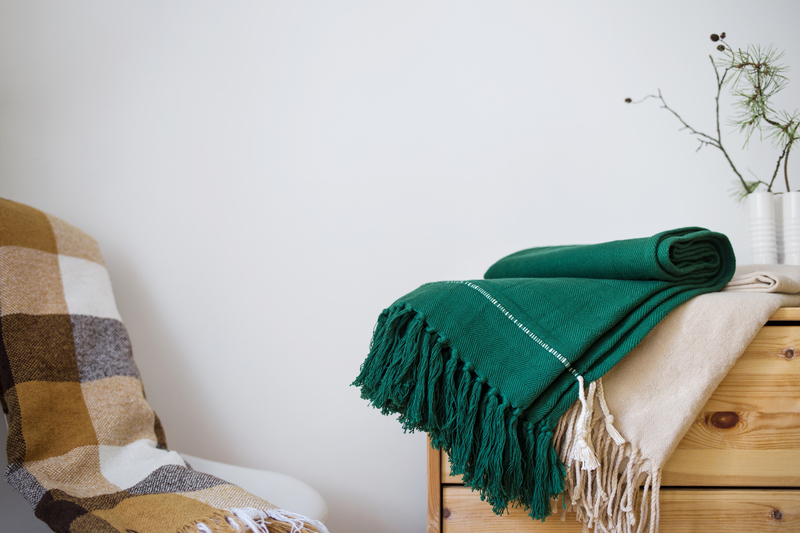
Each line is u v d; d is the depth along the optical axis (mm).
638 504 593
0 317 756
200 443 1072
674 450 604
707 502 605
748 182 1028
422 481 1071
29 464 690
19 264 813
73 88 1085
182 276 1086
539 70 1100
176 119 1096
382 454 1075
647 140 1085
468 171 1094
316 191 1095
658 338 589
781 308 600
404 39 1106
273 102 1102
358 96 1103
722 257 656
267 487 855
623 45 1098
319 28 1106
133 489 664
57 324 826
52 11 1090
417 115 1100
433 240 1089
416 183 1094
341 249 1090
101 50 1093
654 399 572
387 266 1089
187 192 1091
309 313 1086
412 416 545
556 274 734
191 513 573
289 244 1091
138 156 1089
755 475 600
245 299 1086
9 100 1069
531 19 1104
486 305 596
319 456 1076
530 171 1091
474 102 1100
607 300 591
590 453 535
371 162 1097
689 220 1073
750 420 601
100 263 969
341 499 1071
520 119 1096
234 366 1082
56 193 1073
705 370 573
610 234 1079
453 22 1105
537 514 532
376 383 567
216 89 1101
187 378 1078
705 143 1079
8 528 919
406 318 589
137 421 826
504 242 1086
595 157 1088
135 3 1103
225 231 1090
